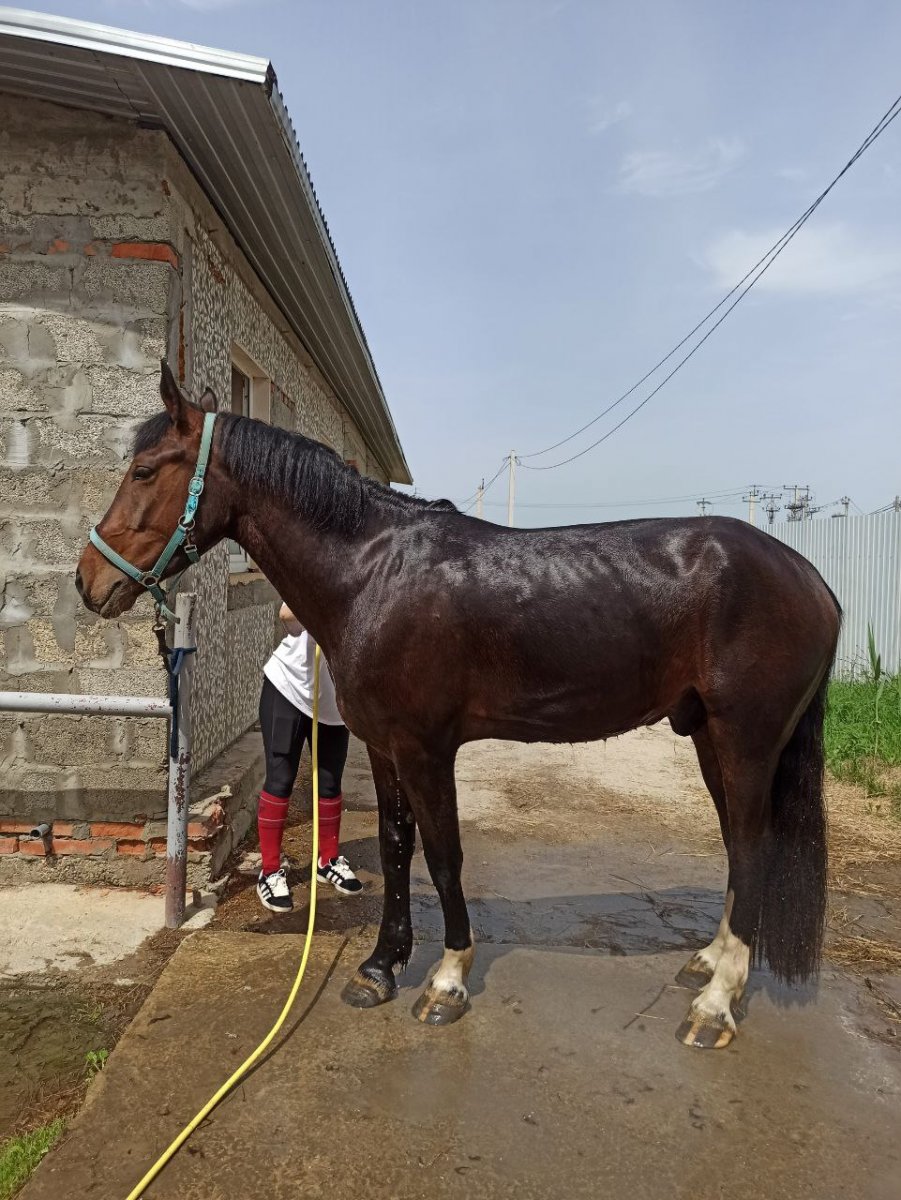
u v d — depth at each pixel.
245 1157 1.90
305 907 3.53
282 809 3.50
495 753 6.53
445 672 2.38
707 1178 1.87
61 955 3.07
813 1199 1.82
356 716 2.51
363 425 11.80
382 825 2.64
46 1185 1.82
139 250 3.51
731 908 2.50
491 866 4.07
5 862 3.66
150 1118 2.03
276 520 2.54
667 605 2.37
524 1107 2.09
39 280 3.52
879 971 2.94
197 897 3.53
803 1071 2.28
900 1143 2.00
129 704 3.16
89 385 3.54
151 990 2.78
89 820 3.63
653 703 2.47
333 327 6.64
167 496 2.54
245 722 5.45
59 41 2.86
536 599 2.36
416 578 2.41
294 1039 2.36
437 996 2.49
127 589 2.58
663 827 4.75
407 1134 1.98
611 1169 1.89
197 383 4.05
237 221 4.46
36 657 3.62
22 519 3.58
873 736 6.25
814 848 2.55
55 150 3.48
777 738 2.40
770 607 2.36
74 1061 2.49
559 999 2.62
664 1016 2.54
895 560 9.07
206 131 3.43
